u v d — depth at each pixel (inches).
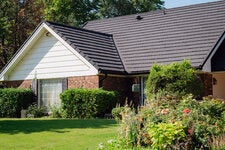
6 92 902.4
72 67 873.5
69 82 877.8
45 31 916.6
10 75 982.4
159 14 1039.6
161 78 716.0
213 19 922.1
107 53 910.4
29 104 916.6
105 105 780.0
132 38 986.7
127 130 383.9
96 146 417.1
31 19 1480.1
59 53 896.9
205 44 845.2
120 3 1868.8
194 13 977.5
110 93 792.9
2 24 1330.0
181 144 348.2
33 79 937.5
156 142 347.9
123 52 940.6
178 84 704.4
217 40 811.4
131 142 382.3
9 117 898.7
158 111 396.2
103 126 592.7
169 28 962.7
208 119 386.3
